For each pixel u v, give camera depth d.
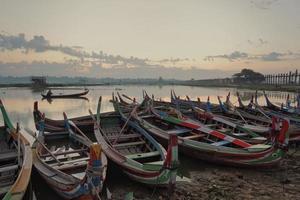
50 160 11.53
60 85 165.00
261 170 12.84
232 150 12.66
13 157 11.23
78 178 9.08
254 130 17.17
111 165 12.13
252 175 12.38
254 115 22.86
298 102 28.09
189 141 13.95
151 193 10.49
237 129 17.36
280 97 65.06
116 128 17.73
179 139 14.40
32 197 9.95
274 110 26.09
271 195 10.27
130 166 10.72
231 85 152.50
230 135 14.84
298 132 16.31
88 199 7.64
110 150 12.27
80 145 14.09
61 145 15.08
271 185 11.23
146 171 10.13
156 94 84.69
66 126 17.06
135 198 10.07
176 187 11.09
